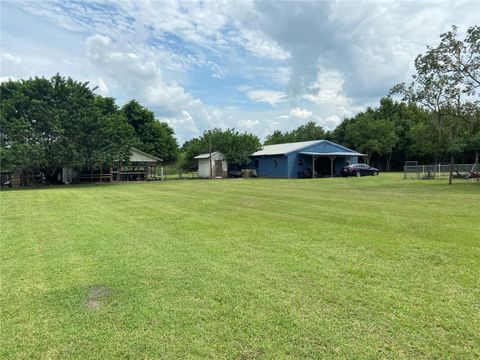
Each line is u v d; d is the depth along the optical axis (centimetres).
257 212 1004
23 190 2130
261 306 376
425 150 3850
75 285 455
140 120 4897
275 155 3553
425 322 332
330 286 425
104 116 2795
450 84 1908
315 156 3534
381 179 2736
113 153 2728
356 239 650
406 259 523
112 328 341
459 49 1825
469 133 2225
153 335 325
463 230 707
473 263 496
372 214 923
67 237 729
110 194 1711
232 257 555
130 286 446
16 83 2958
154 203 1279
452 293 396
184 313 366
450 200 1220
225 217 929
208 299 399
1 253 614
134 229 794
